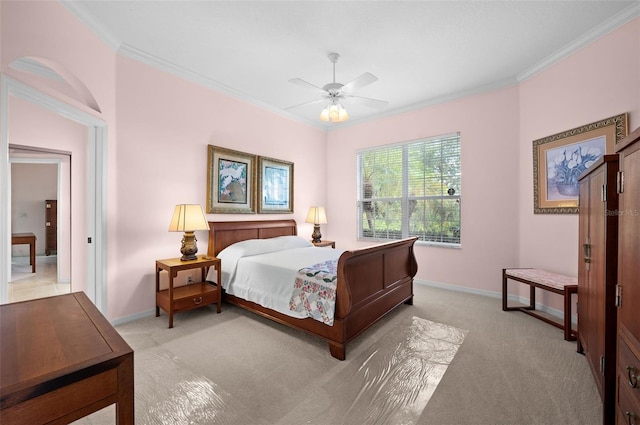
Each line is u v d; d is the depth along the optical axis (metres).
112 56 2.62
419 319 2.86
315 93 3.78
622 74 2.33
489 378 1.86
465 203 3.77
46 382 0.68
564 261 2.84
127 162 2.76
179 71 3.13
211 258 3.11
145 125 2.89
